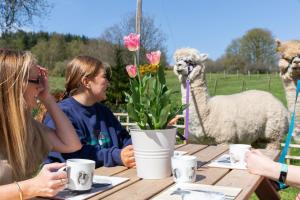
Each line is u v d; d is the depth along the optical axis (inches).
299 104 206.2
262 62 1744.6
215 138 227.0
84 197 74.7
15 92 76.7
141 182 87.1
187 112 227.5
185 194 75.2
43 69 97.0
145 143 89.3
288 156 264.1
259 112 233.9
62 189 78.4
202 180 88.0
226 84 1310.3
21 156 77.8
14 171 77.7
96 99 124.2
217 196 74.0
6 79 76.4
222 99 232.4
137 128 93.0
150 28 878.4
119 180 87.7
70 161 79.2
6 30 848.3
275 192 128.7
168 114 90.4
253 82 1347.2
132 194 77.4
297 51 206.8
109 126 126.6
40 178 70.2
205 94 225.8
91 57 125.6
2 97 76.4
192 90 225.1
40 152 91.4
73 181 76.9
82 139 115.0
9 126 76.7
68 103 120.0
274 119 235.6
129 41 92.5
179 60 225.3
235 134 226.5
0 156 76.4
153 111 89.7
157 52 90.4
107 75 127.6
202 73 224.7
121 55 659.4
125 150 103.7
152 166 89.6
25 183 69.9
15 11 844.6
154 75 92.2
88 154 109.7
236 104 230.7
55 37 1314.0
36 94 82.6
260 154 93.0
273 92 1026.1
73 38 1349.7
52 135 97.0
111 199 73.9
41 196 74.1
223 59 1798.7
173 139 91.9
